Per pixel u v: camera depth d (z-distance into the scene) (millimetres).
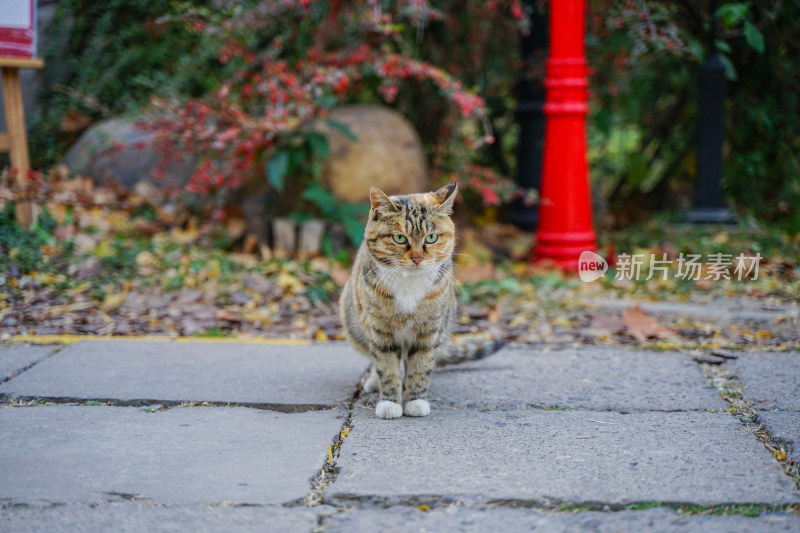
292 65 7258
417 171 7082
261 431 3355
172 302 5441
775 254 6734
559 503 2672
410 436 3305
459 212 8336
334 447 3246
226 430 3361
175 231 6531
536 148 7906
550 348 4750
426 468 2947
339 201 6754
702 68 7086
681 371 4203
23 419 3475
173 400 3717
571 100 6539
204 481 2842
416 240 3574
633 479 2840
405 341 3822
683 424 3420
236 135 6148
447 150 8188
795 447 3102
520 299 5949
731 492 2730
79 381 3961
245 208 6922
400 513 2615
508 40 8133
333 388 3949
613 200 9031
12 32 5805
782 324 5191
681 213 8008
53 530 2492
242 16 6445
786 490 2742
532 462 3002
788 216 7918
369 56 6594
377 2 6543
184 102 6742
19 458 3039
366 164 6750
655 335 4930
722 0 7277
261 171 6938
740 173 7895
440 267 3721
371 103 8258
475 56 7773
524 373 4223
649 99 8281
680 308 5539
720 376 4156
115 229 6426
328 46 7410
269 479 2857
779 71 7445
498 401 3785
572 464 2980
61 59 7367
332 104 6465
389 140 6945
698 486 2779
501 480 2836
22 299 5285
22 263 5602
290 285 5801
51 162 7211
